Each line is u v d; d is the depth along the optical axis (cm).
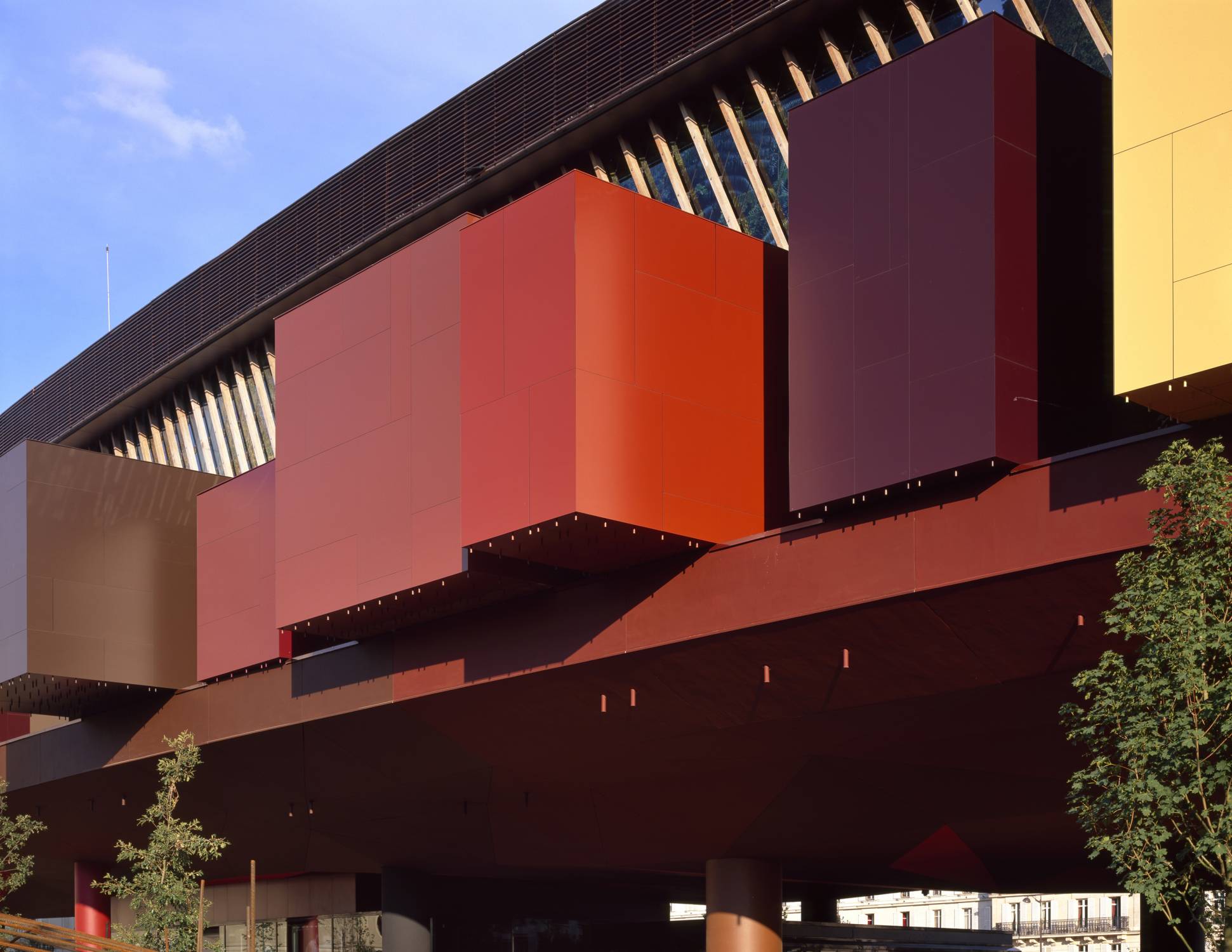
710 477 2508
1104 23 2616
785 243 2989
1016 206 2156
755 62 3069
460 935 4191
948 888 4100
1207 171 1845
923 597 2186
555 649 2711
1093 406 2225
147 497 3834
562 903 4447
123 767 3925
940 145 2202
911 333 2188
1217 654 1440
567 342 2402
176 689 3766
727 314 2598
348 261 3959
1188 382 1828
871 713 2478
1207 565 1446
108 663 3659
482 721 2983
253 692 3481
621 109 3247
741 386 2591
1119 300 1897
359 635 3103
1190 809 1462
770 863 3306
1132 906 7569
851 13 2898
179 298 4619
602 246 2450
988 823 2933
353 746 3322
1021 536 2067
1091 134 2303
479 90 3653
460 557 2622
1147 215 1891
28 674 3531
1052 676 2205
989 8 2759
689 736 2753
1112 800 1467
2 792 4000
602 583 2655
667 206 2548
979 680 2280
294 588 3005
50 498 3662
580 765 3020
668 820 3153
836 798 2870
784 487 2616
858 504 2266
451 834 3631
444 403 2744
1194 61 1878
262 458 4334
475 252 2622
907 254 2214
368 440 2902
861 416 2233
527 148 3441
